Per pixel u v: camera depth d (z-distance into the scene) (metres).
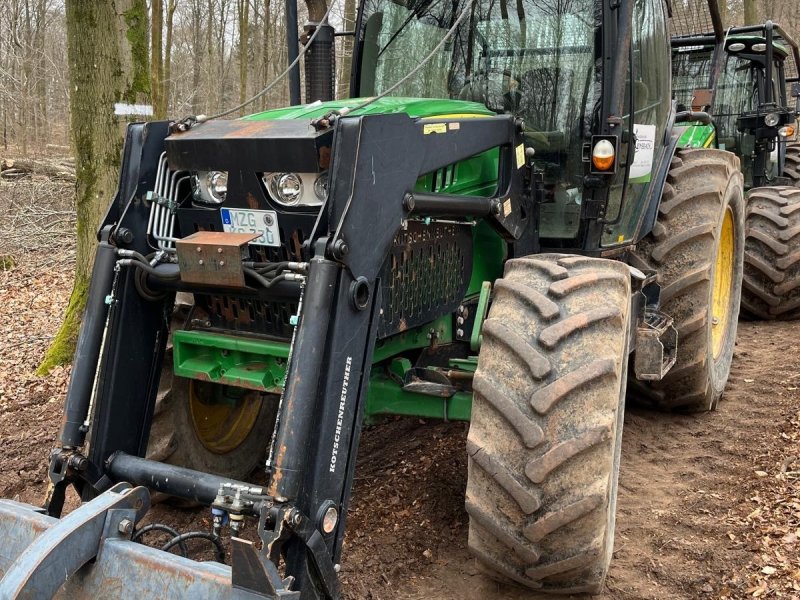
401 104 2.90
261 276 2.47
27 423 5.04
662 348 3.41
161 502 3.49
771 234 6.40
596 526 2.48
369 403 3.25
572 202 3.59
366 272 2.40
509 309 2.71
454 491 3.63
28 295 8.96
